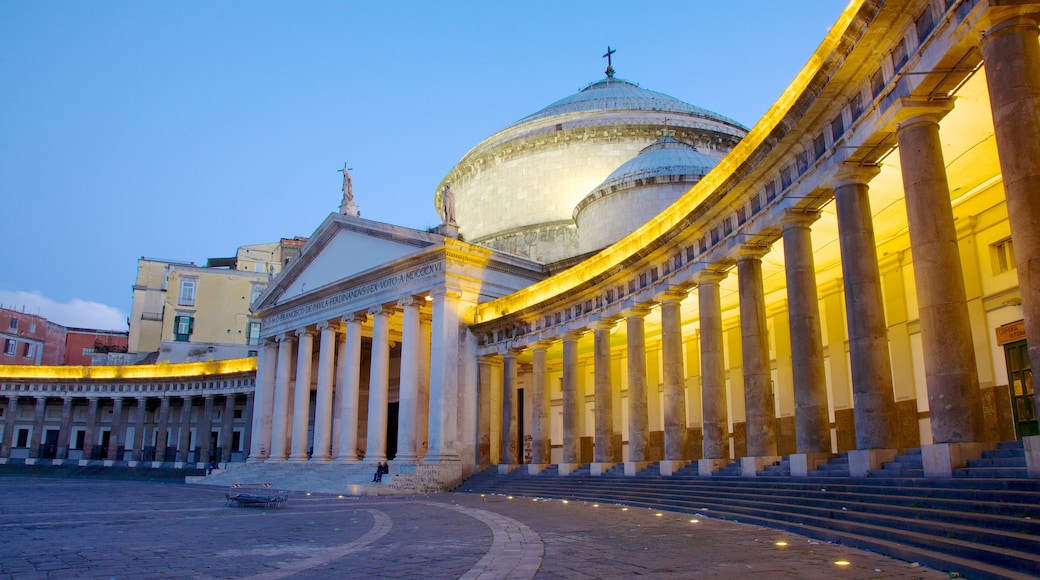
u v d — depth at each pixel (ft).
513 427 157.58
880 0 59.41
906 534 47.37
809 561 45.85
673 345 110.93
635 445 119.24
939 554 42.63
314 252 205.98
